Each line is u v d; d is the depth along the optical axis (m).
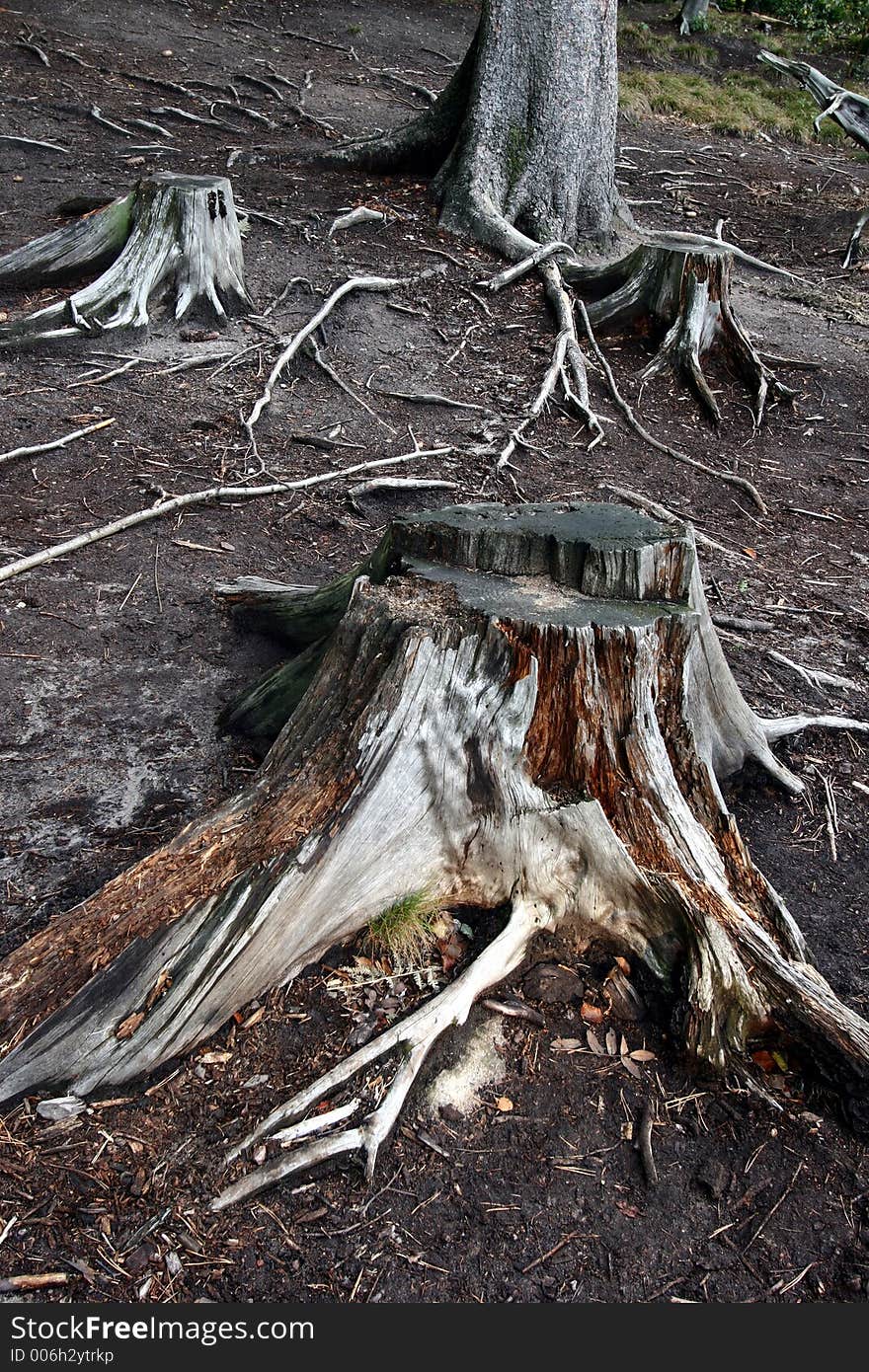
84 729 3.69
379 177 10.64
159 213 7.38
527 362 7.79
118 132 11.52
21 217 8.91
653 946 2.82
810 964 2.86
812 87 15.60
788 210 13.21
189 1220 2.19
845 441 7.44
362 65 16.52
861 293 10.37
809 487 6.72
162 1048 2.47
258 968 2.61
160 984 2.51
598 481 6.33
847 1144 2.48
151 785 3.44
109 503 5.32
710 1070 2.59
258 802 2.88
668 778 3.00
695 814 3.13
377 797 2.77
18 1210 2.17
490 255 9.20
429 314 8.23
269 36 17.06
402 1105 2.42
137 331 7.23
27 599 4.43
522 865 2.91
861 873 3.39
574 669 2.88
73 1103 2.40
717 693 3.48
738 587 5.28
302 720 3.03
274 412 6.64
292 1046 2.56
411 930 2.84
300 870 2.66
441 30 19.58
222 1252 2.15
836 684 4.48
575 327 8.18
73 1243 2.13
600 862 2.86
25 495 5.29
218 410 6.53
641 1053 2.65
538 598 3.04
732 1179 2.38
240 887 2.63
